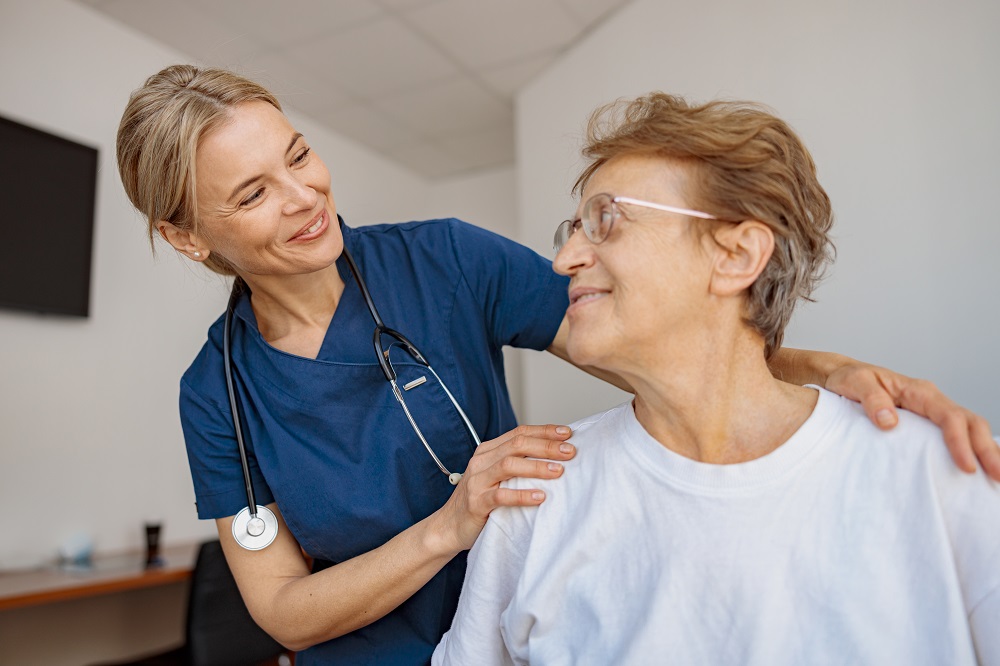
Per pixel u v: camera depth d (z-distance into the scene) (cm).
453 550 93
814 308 274
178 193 98
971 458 67
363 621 100
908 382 75
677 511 77
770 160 75
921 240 250
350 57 375
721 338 77
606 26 355
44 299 293
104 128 324
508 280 117
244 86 99
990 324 232
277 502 108
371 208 487
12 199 284
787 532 73
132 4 322
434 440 109
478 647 89
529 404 394
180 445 348
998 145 234
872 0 267
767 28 295
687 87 321
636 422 83
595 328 77
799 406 78
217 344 114
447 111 436
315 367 109
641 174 78
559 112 383
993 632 66
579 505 85
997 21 238
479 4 337
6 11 291
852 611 69
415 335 113
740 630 72
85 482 307
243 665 240
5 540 279
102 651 316
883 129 261
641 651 75
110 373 320
